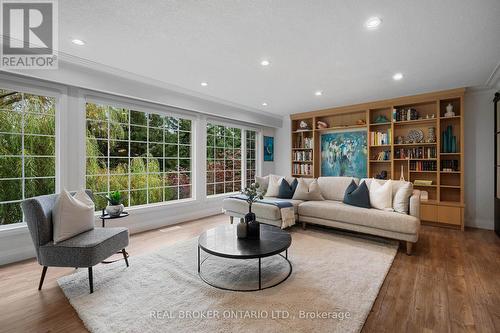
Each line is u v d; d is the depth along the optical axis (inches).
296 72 133.5
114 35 95.4
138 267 101.0
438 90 166.2
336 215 141.3
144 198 166.2
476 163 166.7
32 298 79.7
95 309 72.9
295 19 83.8
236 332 62.8
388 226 122.7
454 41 98.0
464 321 68.4
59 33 94.2
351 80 145.8
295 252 117.6
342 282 88.5
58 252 82.2
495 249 124.2
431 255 116.6
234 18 83.7
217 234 103.7
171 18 84.0
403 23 85.4
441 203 163.9
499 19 82.2
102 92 136.3
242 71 132.3
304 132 247.3
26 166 119.6
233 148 231.9
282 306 74.0
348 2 74.4
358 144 215.2
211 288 84.4
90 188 141.9
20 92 113.8
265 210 147.3
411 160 183.8
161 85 154.7
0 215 113.1
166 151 179.2
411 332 64.2
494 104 154.0
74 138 127.7
